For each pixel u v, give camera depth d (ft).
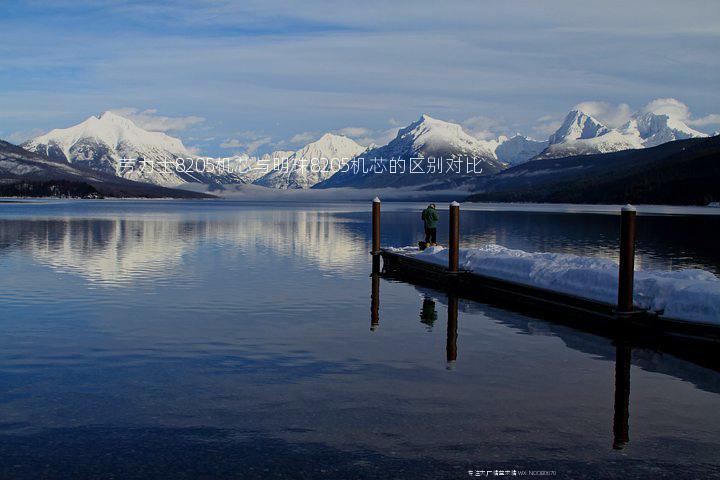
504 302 80.07
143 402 41.04
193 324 64.34
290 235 199.52
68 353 52.75
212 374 46.98
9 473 31.55
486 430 36.68
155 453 33.71
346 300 79.82
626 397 42.63
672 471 32.09
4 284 91.20
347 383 44.93
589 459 33.27
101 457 33.27
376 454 33.63
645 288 63.31
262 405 40.45
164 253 137.59
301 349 54.39
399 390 43.42
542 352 54.34
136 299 79.05
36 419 38.19
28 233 198.59
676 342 55.77
